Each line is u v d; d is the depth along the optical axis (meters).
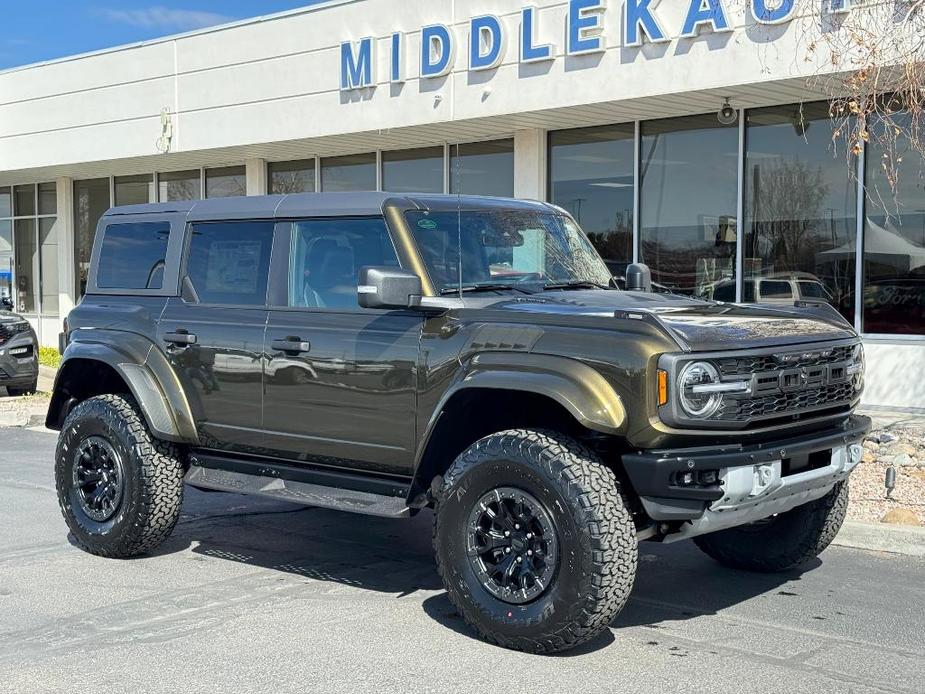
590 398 4.58
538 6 13.30
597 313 4.88
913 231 11.95
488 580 4.85
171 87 17.98
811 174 12.65
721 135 13.36
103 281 6.96
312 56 15.91
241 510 8.03
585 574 4.51
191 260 6.47
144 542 6.40
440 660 4.66
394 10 14.88
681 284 13.82
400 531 7.36
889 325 12.20
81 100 19.59
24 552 6.68
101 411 6.49
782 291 12.95
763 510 4.96
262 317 5.98
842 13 10.65
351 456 5.59
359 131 15.41
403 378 5.31
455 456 5.34
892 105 11.53
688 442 4.64
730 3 11.58
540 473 4.62
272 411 5.89
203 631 5.08
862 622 5.29
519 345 4.90
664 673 4.52
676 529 4.90
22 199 23.89
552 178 15.04
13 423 12.88
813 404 5.08
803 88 11.76
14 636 5.01
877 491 7.99
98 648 4.84
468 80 14.07
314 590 5.83
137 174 21.52
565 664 4.62
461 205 5.84
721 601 5.65
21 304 24.09
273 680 4.42
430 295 5.32
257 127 16.77
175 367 6.35
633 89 12.52
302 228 5.96
